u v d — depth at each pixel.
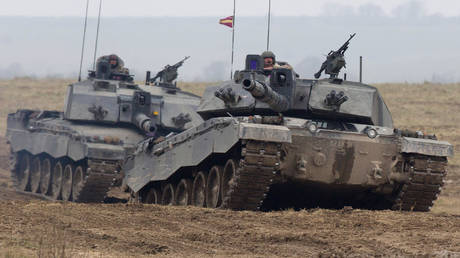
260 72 87.69
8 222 55.97
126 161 110.06
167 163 94.62
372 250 48.41
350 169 78.38
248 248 49.47
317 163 76.94
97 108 127.44
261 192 74.88
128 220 62.12
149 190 105.12
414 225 61.12
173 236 53.84
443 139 189.38
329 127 81.44
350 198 85.31
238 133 71.50
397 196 81.31
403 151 77.62
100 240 50.22
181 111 132.88
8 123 160.25
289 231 56.88
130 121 128.62
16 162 152.50
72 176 124.56
